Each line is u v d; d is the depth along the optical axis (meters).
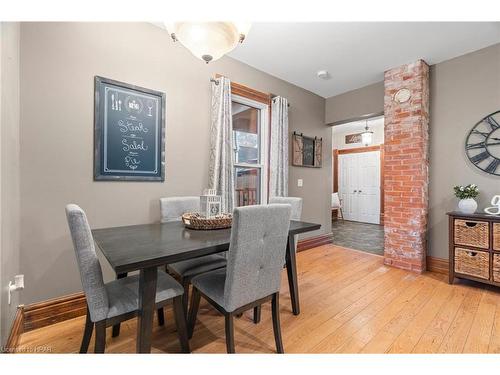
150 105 2.27
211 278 1.48
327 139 4.31
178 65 2.47
